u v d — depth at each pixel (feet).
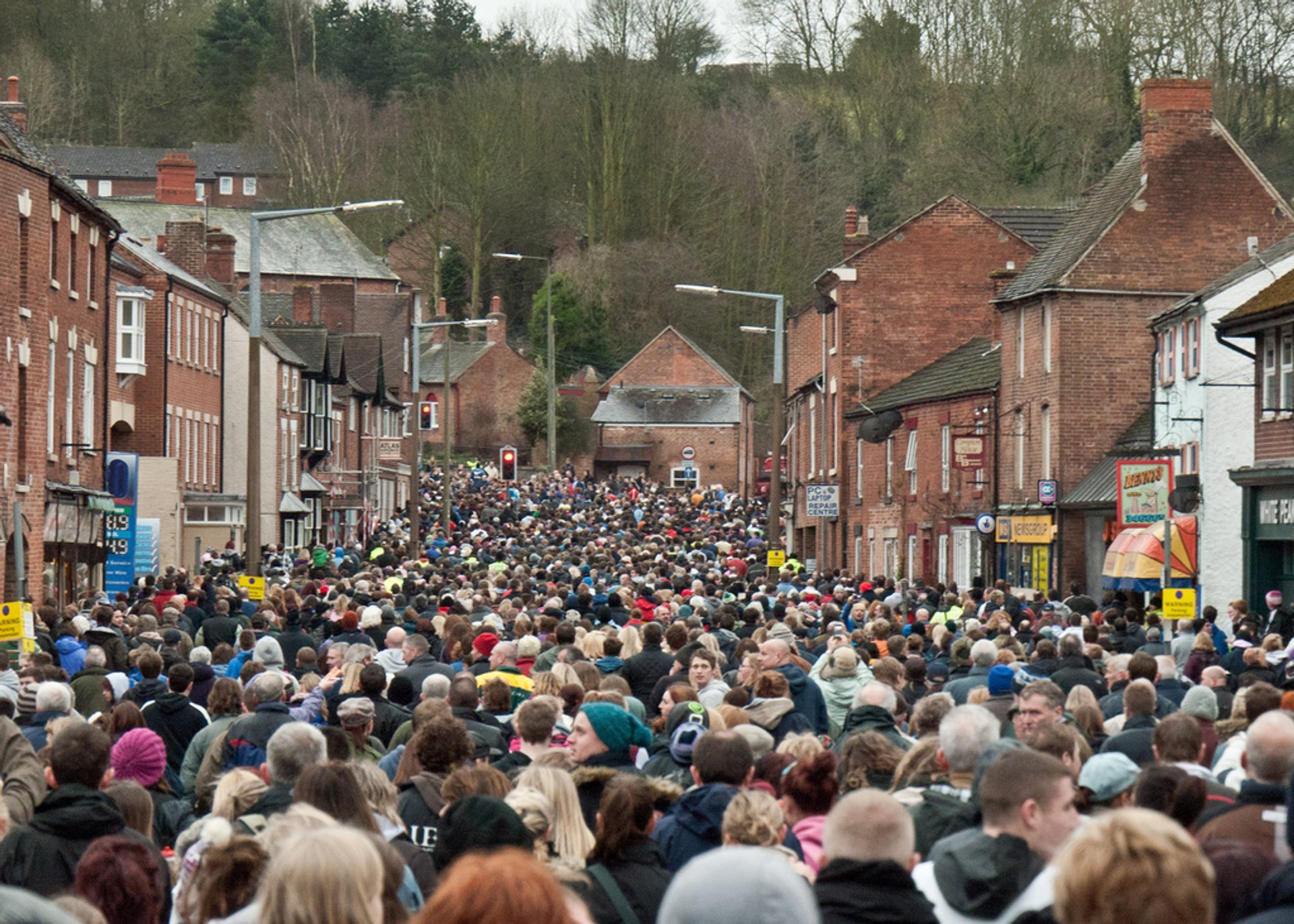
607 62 522.47
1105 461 184.14
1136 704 49.85
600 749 44.27
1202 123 187.42
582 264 524.52
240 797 37.88
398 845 36.27
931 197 375.04
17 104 209.56
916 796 37.73
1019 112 354.13
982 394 208.03
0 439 146.41
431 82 599.57
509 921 19.34
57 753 35.55
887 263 256.52
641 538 268.62
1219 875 27.40
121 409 217.56
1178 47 325.83
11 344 149.59
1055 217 268.00
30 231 156.35
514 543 265.13
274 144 552.82
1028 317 194.59
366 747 50.14
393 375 446.60
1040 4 362.94
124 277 220.84
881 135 444.96
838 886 27.76
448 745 41.55
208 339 259.60
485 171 519.60
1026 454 194.49
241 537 255.50
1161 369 173.78
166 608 99.71
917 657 71.00
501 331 572.92
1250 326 142.20
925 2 432.66
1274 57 306.76
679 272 502.79
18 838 35.04
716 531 320.70
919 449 229.86
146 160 576.61
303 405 310.86
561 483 435.94
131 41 596.70
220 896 28.71
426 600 118.42
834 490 196.24
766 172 475.72
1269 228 187.01
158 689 61.46
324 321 411.54
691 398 568.82
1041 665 72.84
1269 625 120.67
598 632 81.51
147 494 215.10
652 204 517.14
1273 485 142.61
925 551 227.81
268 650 70.64
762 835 32.86
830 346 267.80
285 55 606.55
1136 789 33.73
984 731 37.88
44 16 582.76
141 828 38.63
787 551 307.17
